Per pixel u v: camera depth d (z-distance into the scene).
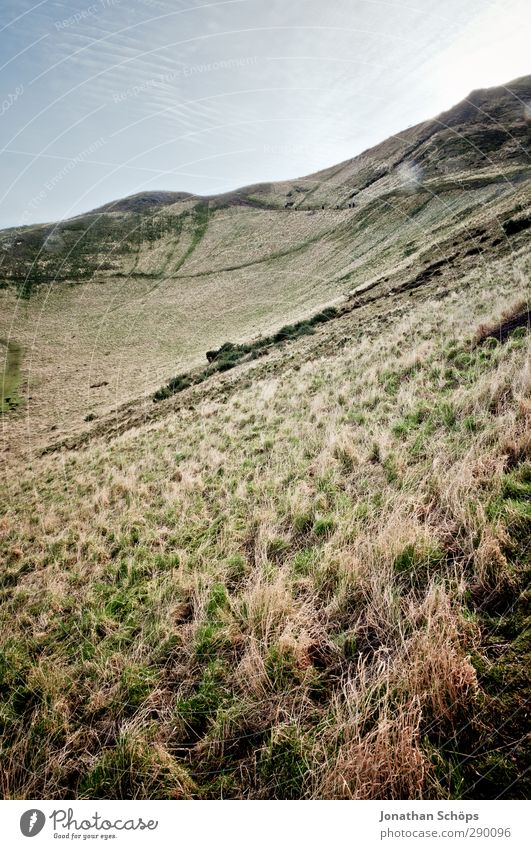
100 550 5.07
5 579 5.32
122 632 3.33
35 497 10.28
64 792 2.26
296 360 14.53
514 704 1.91
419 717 1.96
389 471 4.35
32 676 3.04
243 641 2.80
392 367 8.17
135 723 2.44
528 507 2.94
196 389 17.73
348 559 3.11
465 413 4.84
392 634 2.50
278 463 5.86
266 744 2.18
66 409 25.66
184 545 4.58
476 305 9.69
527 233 15.29
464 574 2.69
